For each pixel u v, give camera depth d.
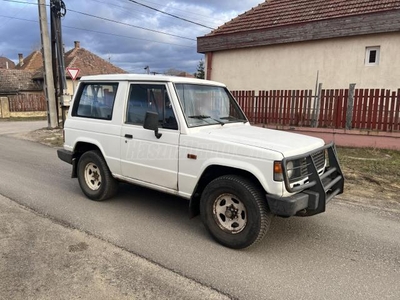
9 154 9.27
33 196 5.34
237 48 13.78
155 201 5.16
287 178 3.20
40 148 10.38
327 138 9.87
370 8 11.22
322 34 11.47
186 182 3.90
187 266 3.23
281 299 2.74
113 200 5.17
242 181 3.46
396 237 3.98
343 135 9.59
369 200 5.32
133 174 4.48
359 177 6.54
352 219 4.53
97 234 3.92
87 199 5.21
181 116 3.89
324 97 9.96
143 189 5.78
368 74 11.07
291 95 10.54
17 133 14.41
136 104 4.39
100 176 4.97
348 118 9.61
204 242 3.77
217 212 3.71
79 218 4.42
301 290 2.87
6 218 4.37
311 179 3.49
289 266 3.27
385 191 5.75
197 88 4.32
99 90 4.89
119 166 4.63
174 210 4.78
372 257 3.48
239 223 3.58
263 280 3.01
